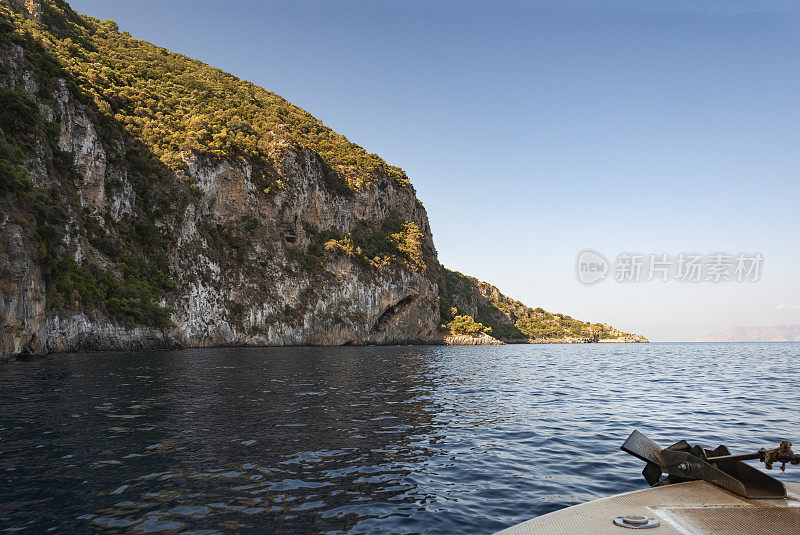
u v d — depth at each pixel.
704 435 11.38
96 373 25.78
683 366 42.16
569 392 20.59
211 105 127.38
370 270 133.88
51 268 47.81
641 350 108.31
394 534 5.47
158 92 118.19
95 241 67.06
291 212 121.19
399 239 151.00
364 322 128.38
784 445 4.30
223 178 105.31
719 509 3.99
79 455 8.67
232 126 120.25
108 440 9.84
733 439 10.93
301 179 125.88
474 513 6.18
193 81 134.75
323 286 119.81
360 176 148.62
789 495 4.35
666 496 4.40
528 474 8.00
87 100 71.31
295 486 7.18
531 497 6.84
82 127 68.12
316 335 115.69
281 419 12.52
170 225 87.94
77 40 116.75
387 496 6.82
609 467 8.47
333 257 125.25
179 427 11.23
